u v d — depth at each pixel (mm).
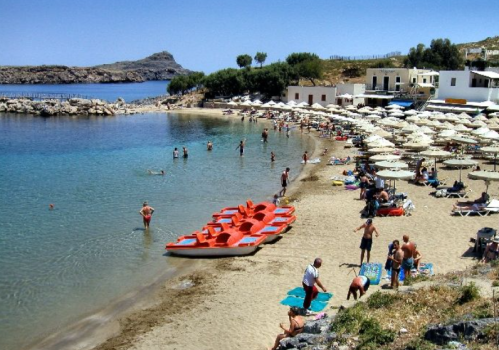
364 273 21422
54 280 24156
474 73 80625
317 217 32094
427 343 13266
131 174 49688
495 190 36062
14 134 86250
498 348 12172
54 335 19156
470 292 15586
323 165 51406
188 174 49281
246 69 132875
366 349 13617
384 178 31344
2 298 22297
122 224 32781
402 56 160125
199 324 19344
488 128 54312
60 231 31406
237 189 42375
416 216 30500
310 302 18453
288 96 114250
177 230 31453
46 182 46250
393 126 59906
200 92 151000
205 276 24078
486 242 23359
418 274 20344
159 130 89688
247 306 20484
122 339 18641
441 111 79188
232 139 75188
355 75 144500
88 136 82562
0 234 30859
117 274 24781
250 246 26234
